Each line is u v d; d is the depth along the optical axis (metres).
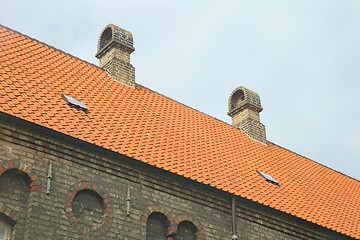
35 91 16.70
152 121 19.95
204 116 24.30
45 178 14.37
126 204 15.60
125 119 18.66
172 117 21.59
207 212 17.42
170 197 16.72
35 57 19.28
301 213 19.91
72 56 21.41
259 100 27.33
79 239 14.28
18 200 13.91
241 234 17.94
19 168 14.02
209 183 17.62
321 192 23.14
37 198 13.97
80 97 18.33
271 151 24.92
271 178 21.25
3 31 19.61
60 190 14.49
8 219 13.62
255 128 25.83
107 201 15.26
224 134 23.52
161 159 17.27
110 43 22.75
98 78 21.00
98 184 15.32
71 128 15.64
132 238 15.27
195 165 18.41
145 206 16.00
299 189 21.98
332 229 20.36
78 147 15.35
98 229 14.77
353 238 20.83
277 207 19.16
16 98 15.49
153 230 16.14
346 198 24.23
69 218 14.33
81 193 15.05
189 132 21.14
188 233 16.91
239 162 21.06
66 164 14.95
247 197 18.41
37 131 14.73
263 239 18.48
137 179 16.22
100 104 18.73
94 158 15.56
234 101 27.98
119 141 16.72
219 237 17.30
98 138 16.06
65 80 19.00
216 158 20.08
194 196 17.33
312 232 20.19
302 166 25.25
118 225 15.18
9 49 18.62
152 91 23.11
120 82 21.78
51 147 14.84
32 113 15.12
